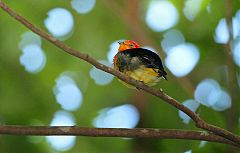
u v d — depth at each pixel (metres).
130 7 14.20
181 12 14.03
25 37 13.27
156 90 7.21
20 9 13.34
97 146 12.48
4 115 12.83
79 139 12.47
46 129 7.20
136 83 7.12
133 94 13.64
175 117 12.93
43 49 13.51
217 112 12.39
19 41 13.11
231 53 11.48
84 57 6.95
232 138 7.39
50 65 13.59
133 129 7.39
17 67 13.27
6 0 13.24
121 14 14.13
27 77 13.31
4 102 12.92
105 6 14.18
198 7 13.67
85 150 12.42
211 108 12.46
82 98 13.81
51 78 13.50
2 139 11.75
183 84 13.25
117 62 8.28
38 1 13.44
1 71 13.18
